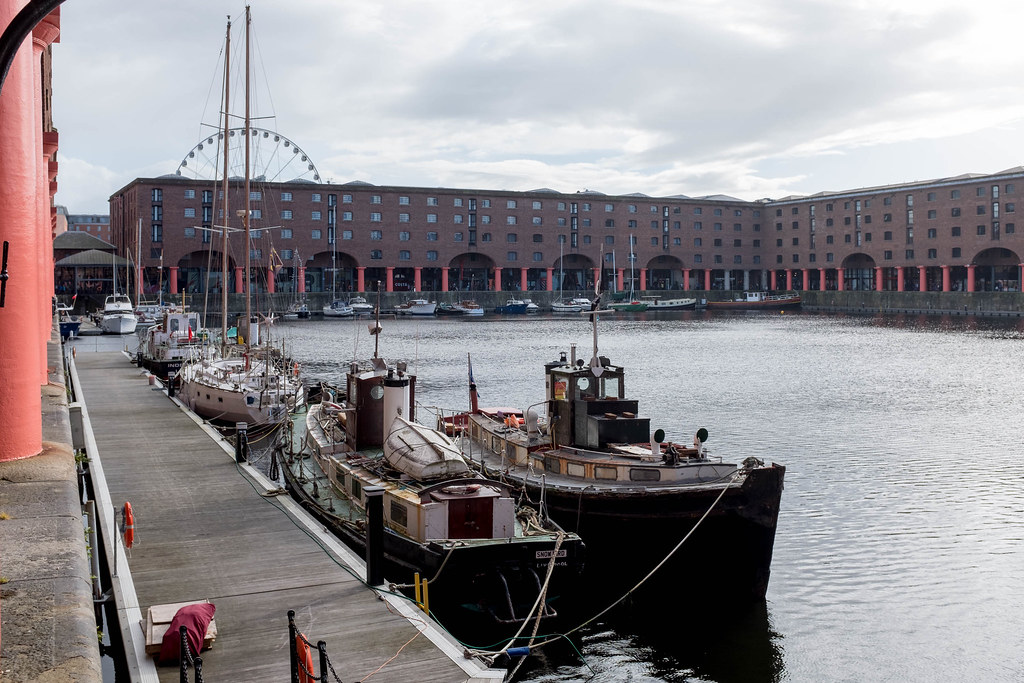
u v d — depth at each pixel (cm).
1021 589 1823
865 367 6247
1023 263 12312
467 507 1591
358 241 12962
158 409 3447
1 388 1347
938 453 3200
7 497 1166
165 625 1153
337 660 1129
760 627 1656
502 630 1548
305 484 2153
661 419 3975
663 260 15512
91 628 838
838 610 1731
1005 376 5647
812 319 12756
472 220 13725
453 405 4425
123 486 2111
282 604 1328
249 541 1658
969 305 12888
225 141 5009
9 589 898
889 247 13912
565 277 15325
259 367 3984
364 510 1842
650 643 1589
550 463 2033
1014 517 2338
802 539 2161
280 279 13138
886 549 2081
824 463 3025
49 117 3359
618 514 1806
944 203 13138
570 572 1581
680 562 1798
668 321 12538
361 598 1357
